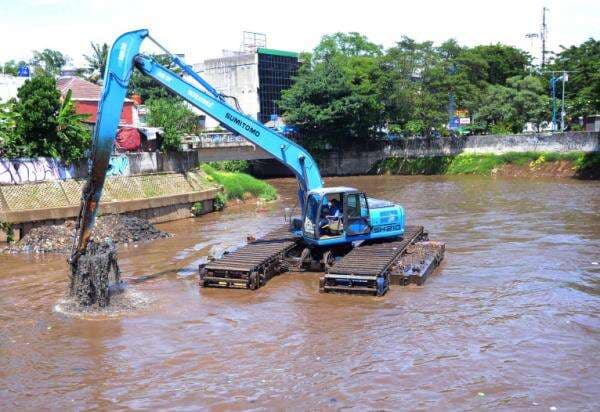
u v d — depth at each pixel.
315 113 66.50
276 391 11.34
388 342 13.65
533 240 25.23
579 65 68.31
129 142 36.97
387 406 10.59
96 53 78.50
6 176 28.45
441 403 10.65
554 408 10.39
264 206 42.03
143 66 18.81
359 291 17.39
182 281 19.97
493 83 86.00
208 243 27.11
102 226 27.86
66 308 17.02
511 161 61.72
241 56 78.00
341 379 11.76
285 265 20.55
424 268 18.95
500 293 17.36
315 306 16.52
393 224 21.38
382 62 68.38
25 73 49.25
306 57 81.19
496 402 10.64
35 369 12.80
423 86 69.25
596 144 57.00
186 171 39.22
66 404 11.16
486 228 28.83
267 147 20.58
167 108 51.69
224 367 12.57
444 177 63.34
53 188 29.83
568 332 14.02
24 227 27.77
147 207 33.25
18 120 30.28
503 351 12.95
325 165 73.25
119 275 19.75
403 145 71.06
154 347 13.87
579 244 24.03
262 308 16.52
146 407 10.91
